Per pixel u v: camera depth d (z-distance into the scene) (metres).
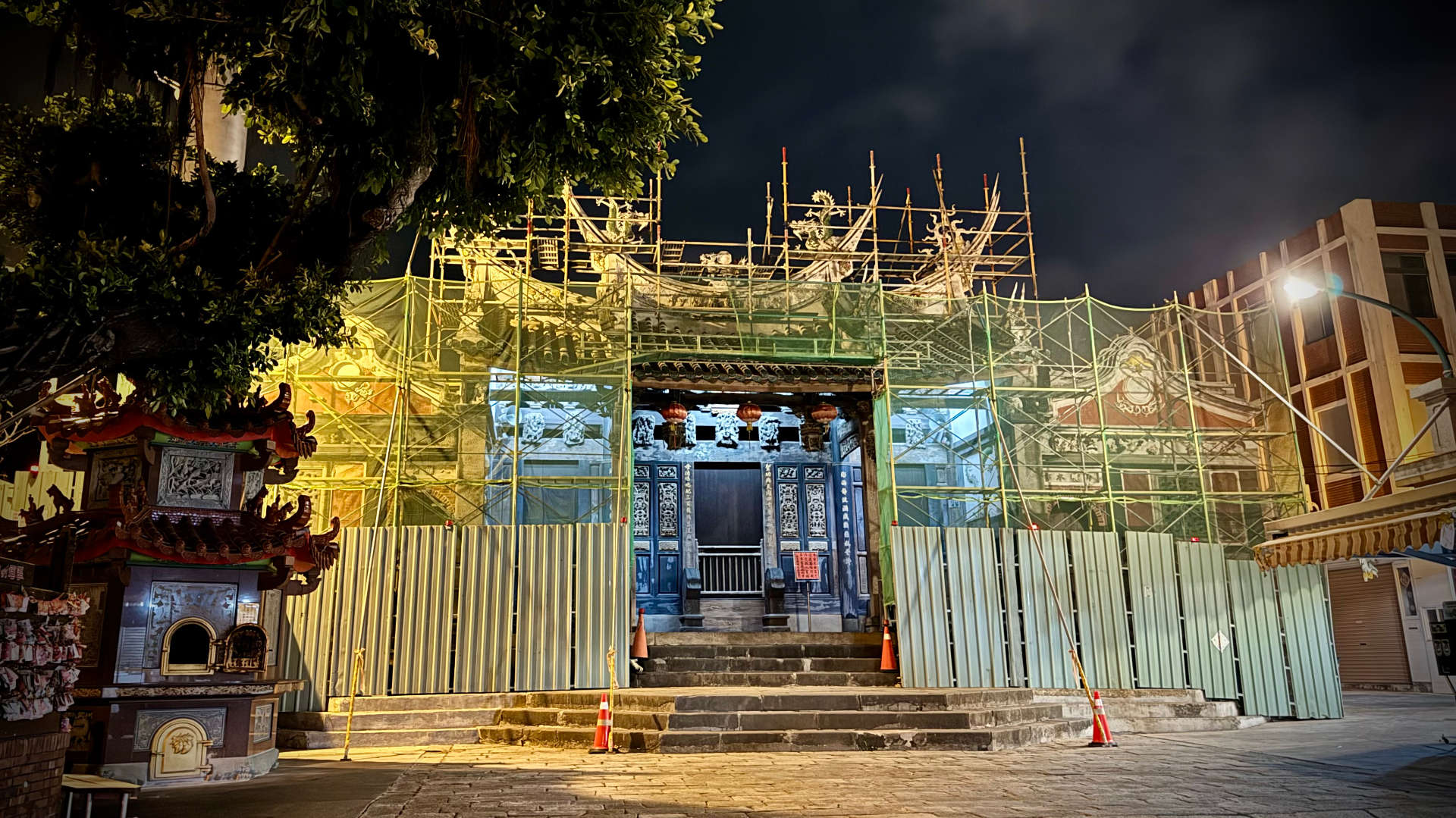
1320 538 12.74
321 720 15.30
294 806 8.59
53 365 6.45
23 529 10.12
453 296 19.42
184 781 10.09
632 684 16.86
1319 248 29.89
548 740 14.26
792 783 10.02
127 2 6.98
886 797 9.09
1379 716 18.81
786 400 20.34
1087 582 18.30
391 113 7.45
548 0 7.40
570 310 18.81
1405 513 11.36
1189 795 9.13
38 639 6.79
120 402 11.16
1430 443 26.64
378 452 17.95
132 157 8.02
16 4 7.02
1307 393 30.17
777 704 14.12
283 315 7.31
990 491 18.58
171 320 6.92
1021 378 20.27
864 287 19.95
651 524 22.78
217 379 7.40
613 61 7.82
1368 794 9.20
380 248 8.38
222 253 8.07
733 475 23.64
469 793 9.40
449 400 18.47
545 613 16.83
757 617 22.58
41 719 6.96
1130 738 15.27
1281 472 20.14
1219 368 22.72
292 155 8.07
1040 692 17.33
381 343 18.28
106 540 9.91
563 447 19.97
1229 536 20.19
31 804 6.79
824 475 23.62
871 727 13.67
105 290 6.40
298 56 6.79
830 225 22.92
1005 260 23.50
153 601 10.18
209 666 10.45
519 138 7.93
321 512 17.52
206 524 10.50
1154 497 19.62
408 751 14.05
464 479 17.73
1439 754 12.17
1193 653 18.28
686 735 13.13
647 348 18.92
